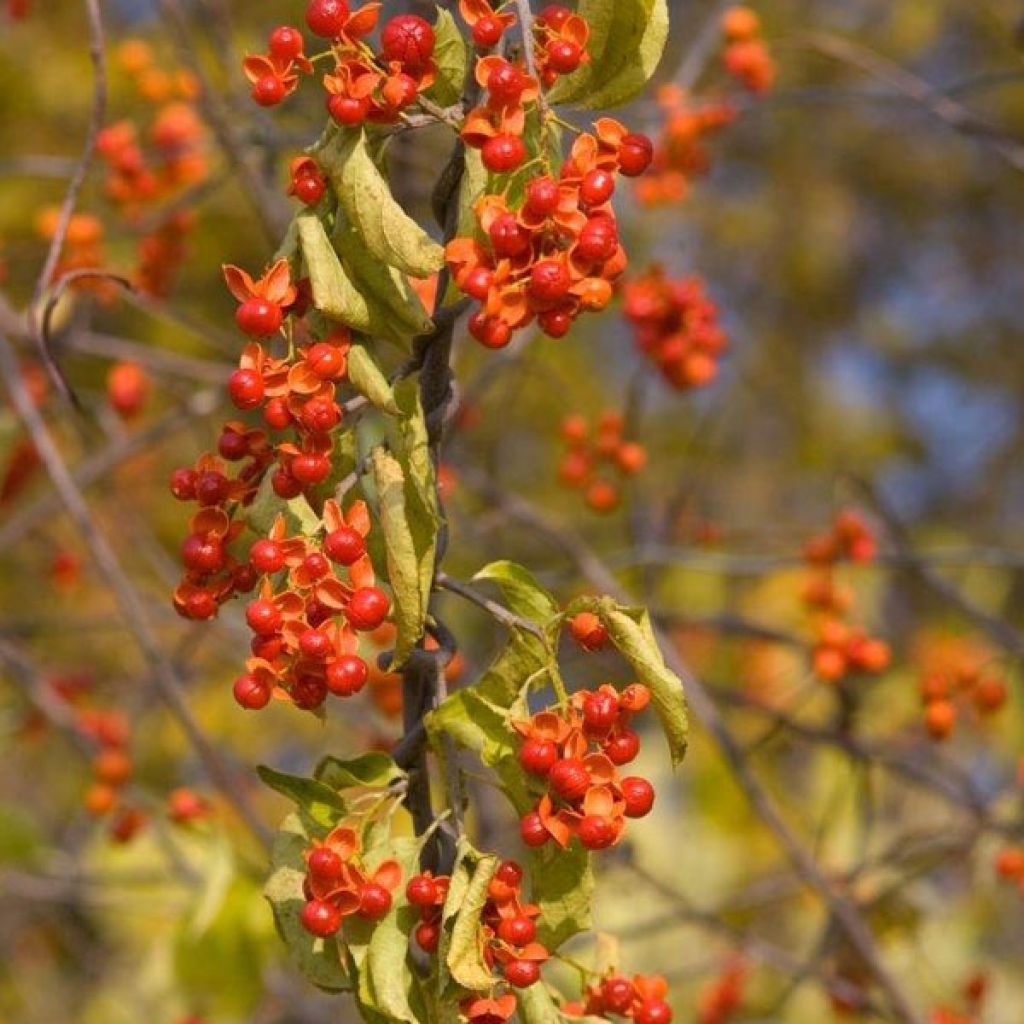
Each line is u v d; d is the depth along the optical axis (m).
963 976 6.67
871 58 6.04
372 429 3.33
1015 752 7.38
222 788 5.04
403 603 2.58
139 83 6.14
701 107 5.91
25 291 8.20
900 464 11.86
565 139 6.31
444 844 2.76
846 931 5.21
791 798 7.11
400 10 4.66
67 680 6.64
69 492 5.07
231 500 2.73
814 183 11.86
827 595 5.81
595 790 2.54
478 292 2.51
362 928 2.64
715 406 8.12
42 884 6.19
